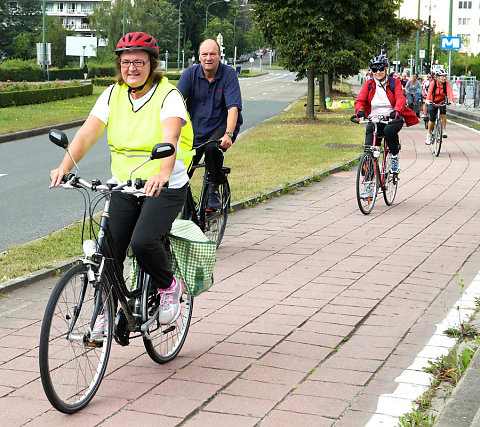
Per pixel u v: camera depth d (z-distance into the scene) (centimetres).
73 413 445
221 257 841
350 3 3031
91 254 452
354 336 584
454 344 562
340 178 1478
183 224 539
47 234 1015
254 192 1245
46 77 7150
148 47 474
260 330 597
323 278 752
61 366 438
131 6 11444
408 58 8350
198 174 1491
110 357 541
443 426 403
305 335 585
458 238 935
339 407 454
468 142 2197
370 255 847
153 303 514
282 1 3056
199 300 677
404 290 709
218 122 845
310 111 3234
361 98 1122
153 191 450
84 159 1884
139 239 480
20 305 673
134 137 488
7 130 2453
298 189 1340
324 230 986
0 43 13012
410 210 1130
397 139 1134
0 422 434
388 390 479
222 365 523
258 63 16438
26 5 13450
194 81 840
